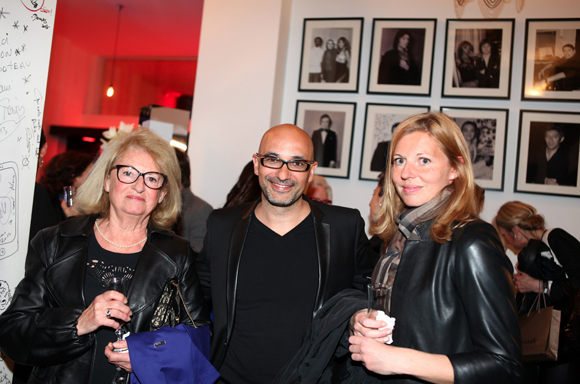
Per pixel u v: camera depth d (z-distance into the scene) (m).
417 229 1.29
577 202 3.22
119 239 1.59
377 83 3.64
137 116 6.39
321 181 3.26
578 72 3.27
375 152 3.59
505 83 3.39
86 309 1.35
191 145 3.73
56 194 3.24
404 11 3.66
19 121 1.72
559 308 2.19
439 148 1.30
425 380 1.11
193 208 2.67
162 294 1.55
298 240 1.73
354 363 1.50
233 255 1.70
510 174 3.36
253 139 3.62
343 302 1.52
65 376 1.40
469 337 1.16
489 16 3.43
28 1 1.75
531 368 2.30
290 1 3.90
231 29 3.75
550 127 3.30
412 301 1.21
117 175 1.53
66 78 6.38
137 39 6.02
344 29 3.76
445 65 3.51
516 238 2.60
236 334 1.65
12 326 1.38
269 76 3.63
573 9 3.33
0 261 1.66
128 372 1.40
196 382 1.42
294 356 1.51
